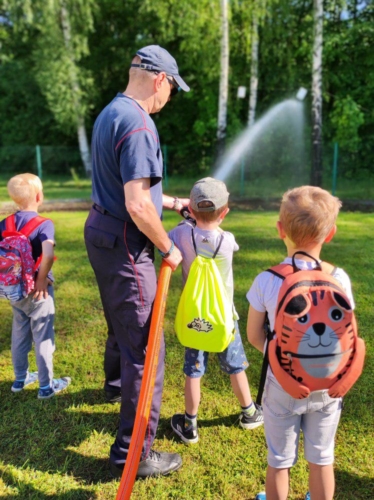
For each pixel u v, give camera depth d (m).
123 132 1.86
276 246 6.11
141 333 2.08
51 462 2.23
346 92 16.00
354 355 1.51
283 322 1.49
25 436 2.42
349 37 14.89
